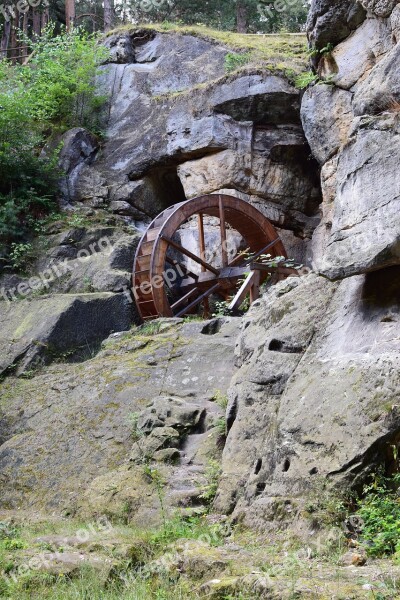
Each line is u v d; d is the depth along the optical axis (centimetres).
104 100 1977
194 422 961
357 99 832
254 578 499
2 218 1669
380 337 700
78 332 1443
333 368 718
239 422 804
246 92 1798
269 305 905
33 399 1212
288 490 663
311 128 1494
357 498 611
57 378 1266
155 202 1903
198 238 1767
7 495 1012
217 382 1074
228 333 1200
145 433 970
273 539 624
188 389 1080
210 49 1994
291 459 684
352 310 759
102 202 1847
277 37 2070
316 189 1855
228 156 1788
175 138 1850
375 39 1285
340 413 664
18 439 1112
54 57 2084
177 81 1975
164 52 2027
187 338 1230
